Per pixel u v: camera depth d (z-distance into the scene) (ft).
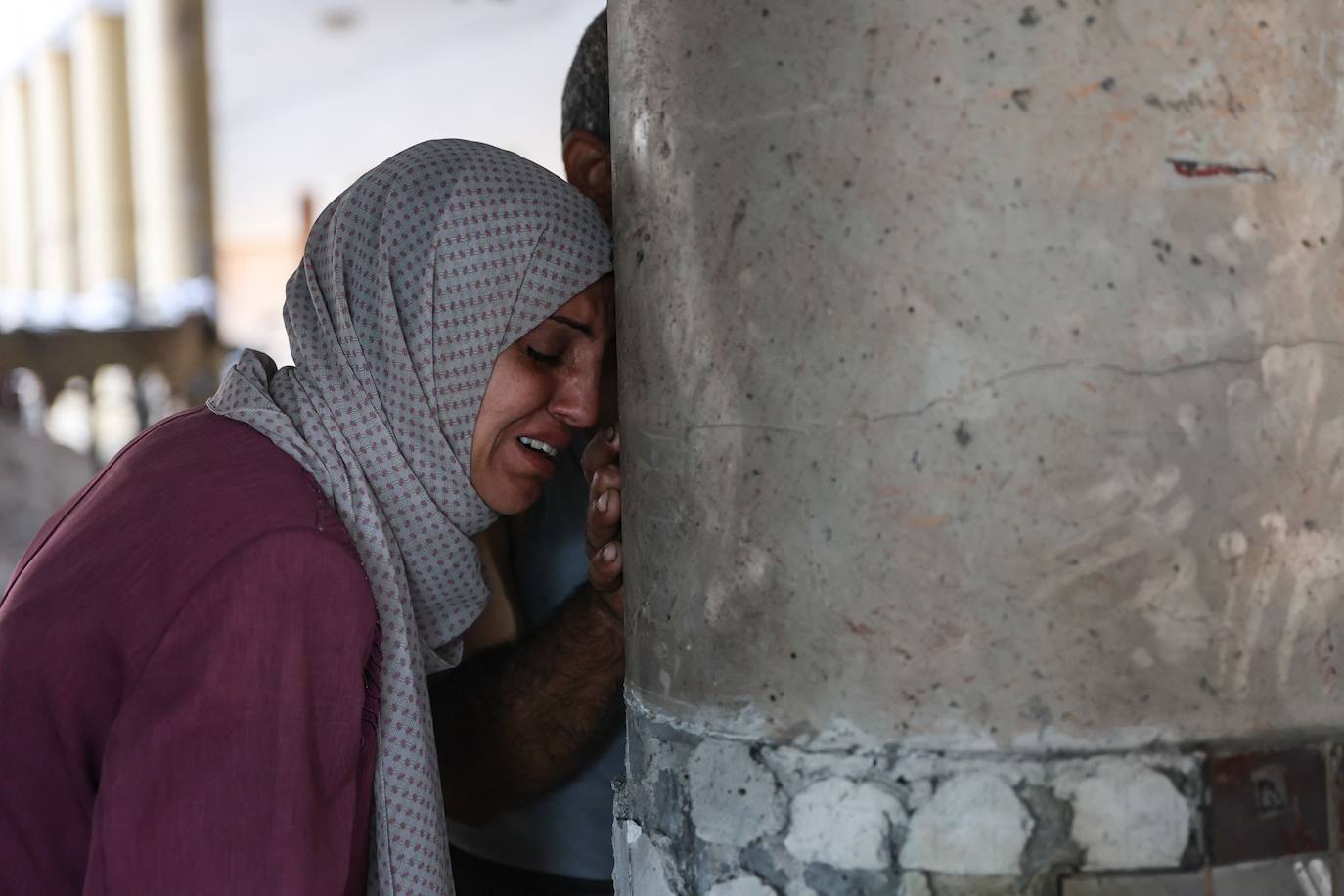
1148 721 3.24
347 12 42.37
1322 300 3.32
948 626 3.27
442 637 4.85
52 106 37.99
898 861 3.33
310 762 3.89
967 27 3.20
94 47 33.53
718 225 3.53
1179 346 3.21
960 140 3.21
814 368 3.38
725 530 3.57
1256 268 3.25
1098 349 3.19
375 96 46.70
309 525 3.99
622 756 5.53
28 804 4.02
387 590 4.31
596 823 5.59
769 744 3.49
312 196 50.75
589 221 4.70
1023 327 3.20
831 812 3.40
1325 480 3.33
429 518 4.51
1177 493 3.22
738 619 3.54
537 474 4.79
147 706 3.81
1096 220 3.18
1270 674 3.29
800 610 3.43
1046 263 3.19
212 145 27.50
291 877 3.77
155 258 27.32
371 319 4.45
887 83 3.26
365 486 4.33
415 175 4.49
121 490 4.22
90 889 3.74
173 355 16.60
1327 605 3.34
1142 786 3.24
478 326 4.47
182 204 27.02
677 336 3.67
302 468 4.27
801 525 3.42
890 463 3.29
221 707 3.78
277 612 3.87
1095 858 3.25
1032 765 3.25
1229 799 3.26
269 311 51.88
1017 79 3.18
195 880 3.72
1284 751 3.30
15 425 15.15
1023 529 3.22
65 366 15.85
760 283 3.45
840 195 3.32
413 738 4.34
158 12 27.09
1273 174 3.26
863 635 3.34
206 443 4.28
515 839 5.74
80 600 3.99
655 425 3.80
